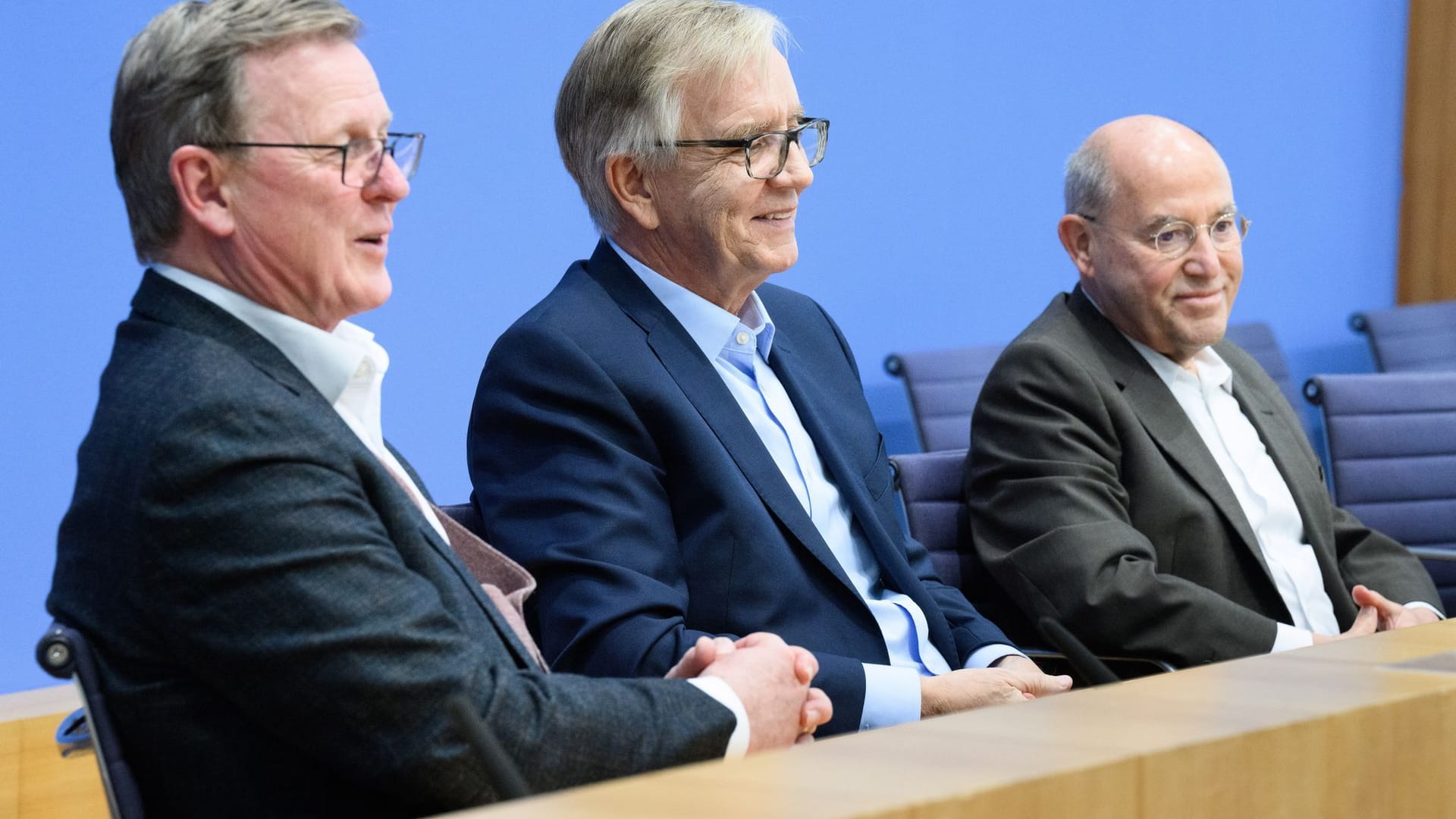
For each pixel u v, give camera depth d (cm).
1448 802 130
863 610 236
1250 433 311
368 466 164
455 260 379
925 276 484
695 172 241
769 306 272
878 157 470
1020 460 283
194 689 153
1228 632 265
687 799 94
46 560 328
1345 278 612
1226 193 302
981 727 116
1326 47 596
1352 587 316
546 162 394
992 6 492
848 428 263
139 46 171
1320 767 119
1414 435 362
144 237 174
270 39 170
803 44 449
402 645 152
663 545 222
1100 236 303
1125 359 302
